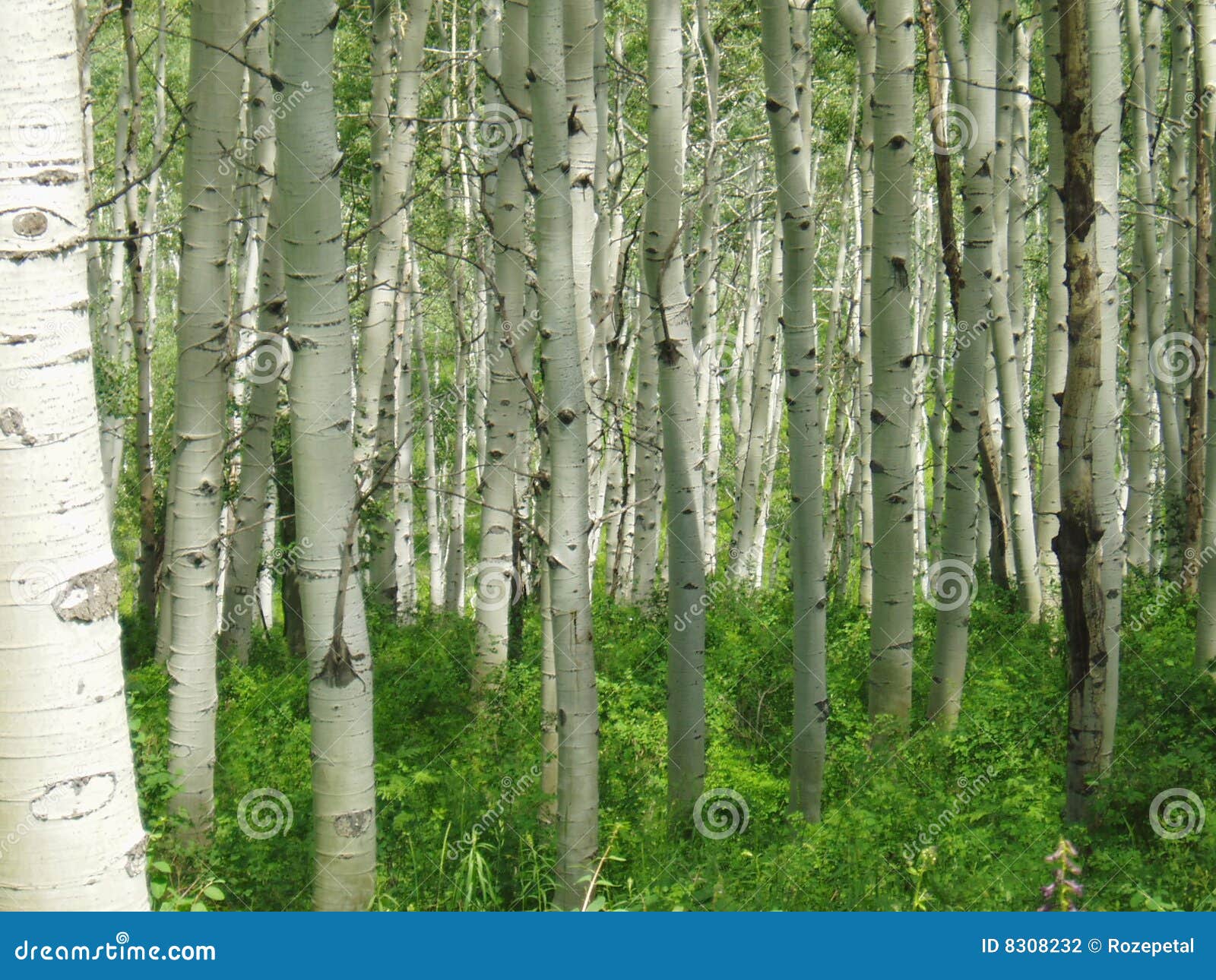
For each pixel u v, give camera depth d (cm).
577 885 586
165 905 522
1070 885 575
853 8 784
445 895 609
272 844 632
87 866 302
